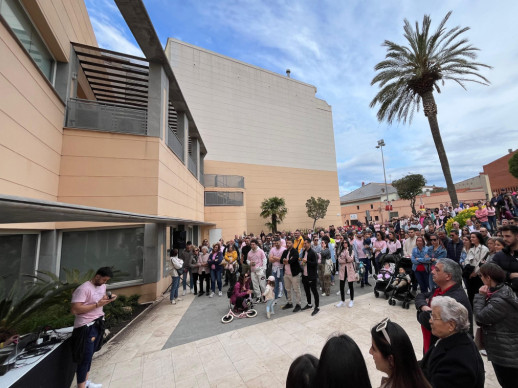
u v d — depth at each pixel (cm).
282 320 536
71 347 316
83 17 852
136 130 786
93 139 713
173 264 746
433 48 1372
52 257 622
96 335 329
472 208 979
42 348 298
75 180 675
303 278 599
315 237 832
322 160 3269
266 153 2858
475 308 240
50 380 285
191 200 1339
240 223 1925
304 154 3133
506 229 345
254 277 712
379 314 531
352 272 596
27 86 514
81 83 855
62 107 674
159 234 805
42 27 590
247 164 2716
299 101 3228
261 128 2867
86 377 315
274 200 2511
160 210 795
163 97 859
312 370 132
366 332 448
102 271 335
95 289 335
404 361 135
